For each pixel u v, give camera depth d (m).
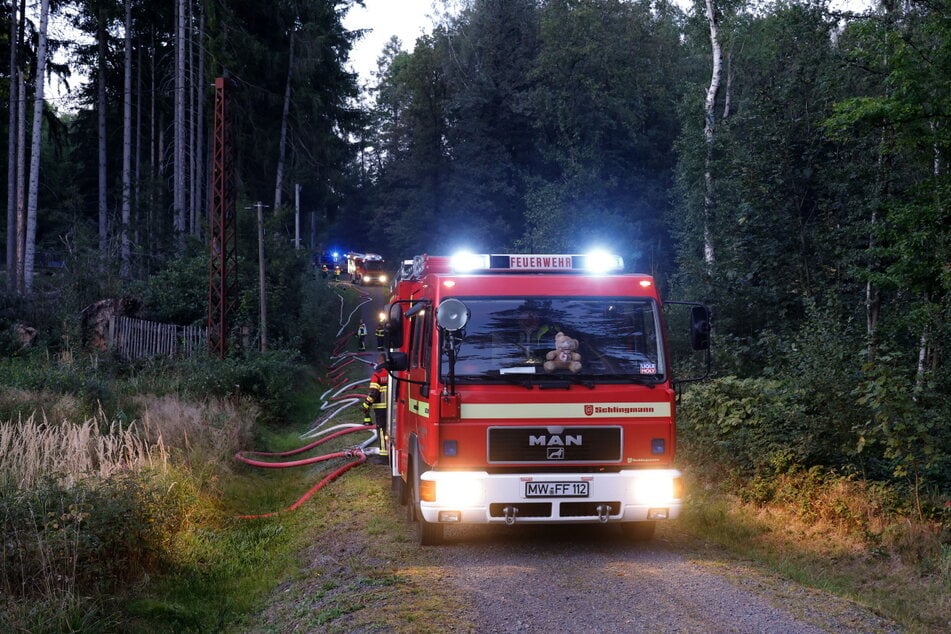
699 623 6.12
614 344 8.21
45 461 9.73
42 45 31.53
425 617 6.19
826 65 19.59
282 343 32.56
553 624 6.10
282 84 53.38
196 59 47.19
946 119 14.08
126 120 41.09
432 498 7.79
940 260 13.30
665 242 53.38
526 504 7.83
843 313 17.45
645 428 8.07
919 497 9.45
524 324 8.15
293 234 59.38
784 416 11.08
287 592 8.00
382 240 85.44
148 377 21.33
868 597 7.46
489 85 59.22
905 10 16.33
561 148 52.50
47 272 37.94
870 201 17.05
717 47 28.17
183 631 7.31
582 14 48.47
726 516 10.35
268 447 18.12
